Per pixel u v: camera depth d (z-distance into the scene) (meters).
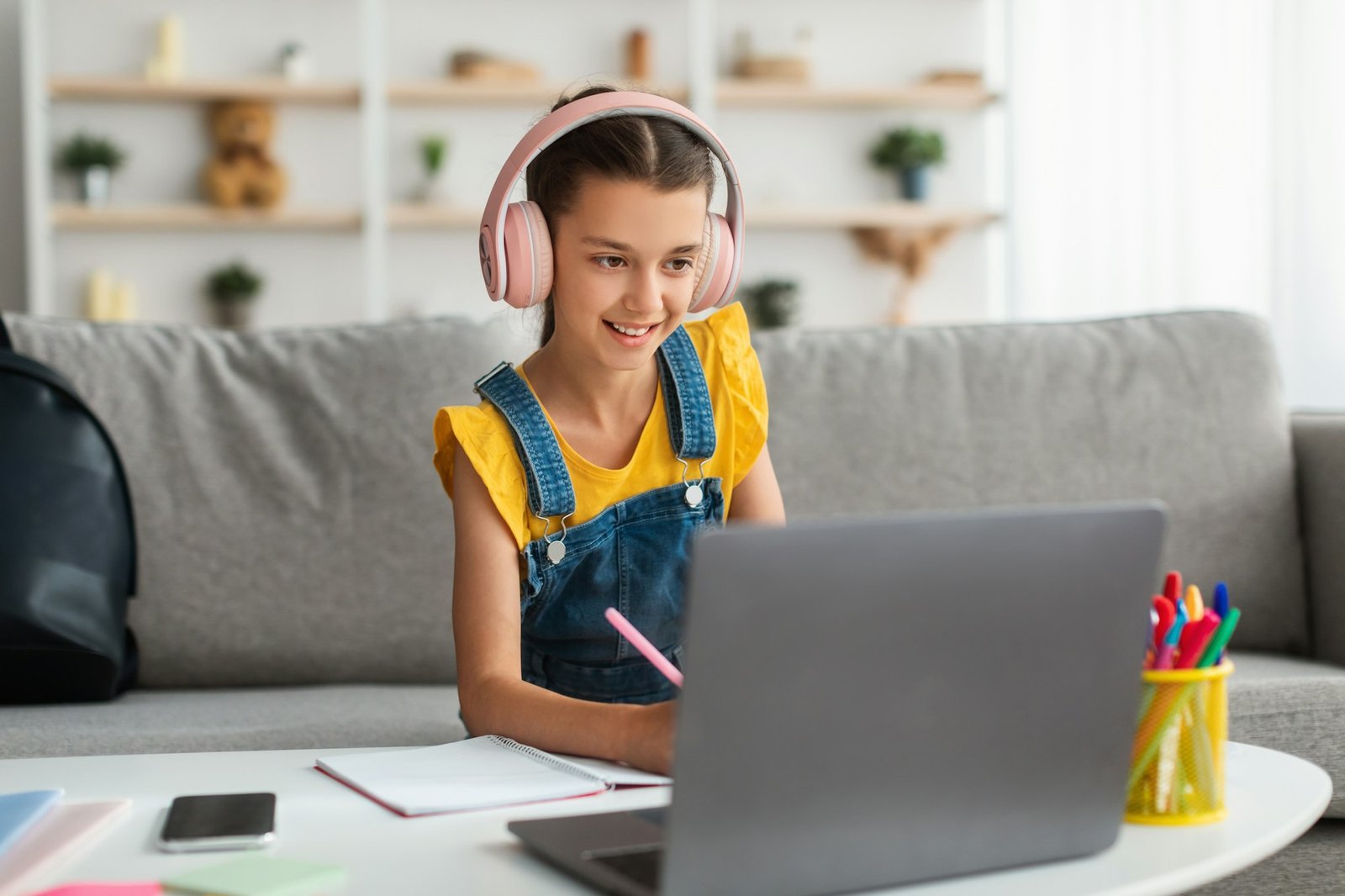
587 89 1.11
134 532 1.60
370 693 1.65
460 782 0.78
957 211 4.59
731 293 1.09
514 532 1.10
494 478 1.09
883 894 0.60
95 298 4.29
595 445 1.17
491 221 1.00
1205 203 3.44
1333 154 2.88
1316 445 1.85
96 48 4.37
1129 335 1.95
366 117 4.29
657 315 1.04
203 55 4.43
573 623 1.17
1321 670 1.64
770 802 0.57
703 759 0.55
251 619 1.69
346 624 1.71
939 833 0.61
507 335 1.89
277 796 0.77
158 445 1.73
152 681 1.69
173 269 4.45
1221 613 0.78
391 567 1.72
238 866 0.63
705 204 1.04
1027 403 1.87
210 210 4.27
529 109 4.60
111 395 1.74
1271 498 1.85
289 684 1.72
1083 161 4.10
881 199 4.80
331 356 1.80
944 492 1.82
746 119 4.74
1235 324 1.96
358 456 1.74
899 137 4.66
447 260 4.57
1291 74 2.96
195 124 4.43
